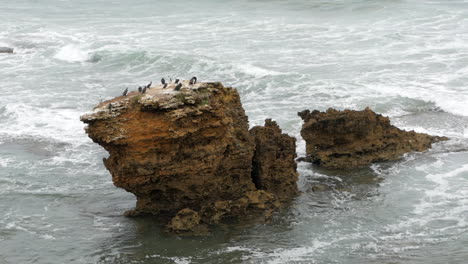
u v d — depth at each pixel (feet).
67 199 119.55
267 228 104.22
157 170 103.04
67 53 252.21
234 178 111.65
